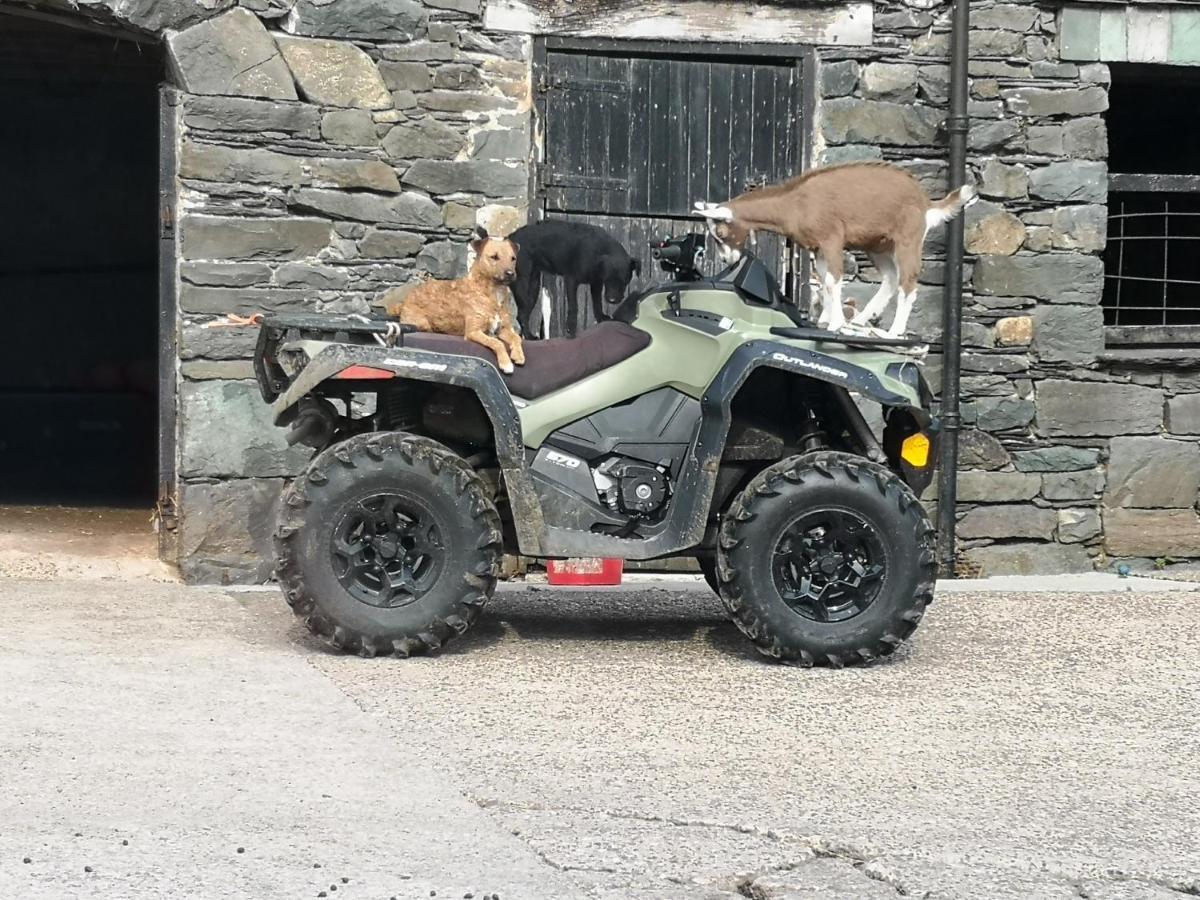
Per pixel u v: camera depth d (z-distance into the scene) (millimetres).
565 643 5719
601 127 7531
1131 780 4160
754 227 5754
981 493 7793
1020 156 7793
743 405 5695
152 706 4570
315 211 7160
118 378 14711
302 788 3861
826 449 5676
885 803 3891
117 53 10359
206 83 7008
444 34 7305
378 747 4230
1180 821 3820
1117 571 7875
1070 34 7801
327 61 7164
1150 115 10203
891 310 7648
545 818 3695
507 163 7383
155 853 3396
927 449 5625
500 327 5492
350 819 3646
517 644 5664
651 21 7508
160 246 7098
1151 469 7914
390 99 7258
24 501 9227
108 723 4375
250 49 7055
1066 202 7824
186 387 7004
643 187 7586
